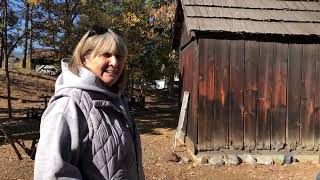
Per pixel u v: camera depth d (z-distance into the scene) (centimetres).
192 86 1096
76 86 223
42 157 209
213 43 1005
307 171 924
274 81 1029
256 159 994
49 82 3020
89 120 219
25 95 2550
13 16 1791
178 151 1109
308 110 1037
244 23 1018
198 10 1044
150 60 2488
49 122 215
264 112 1025
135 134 247
